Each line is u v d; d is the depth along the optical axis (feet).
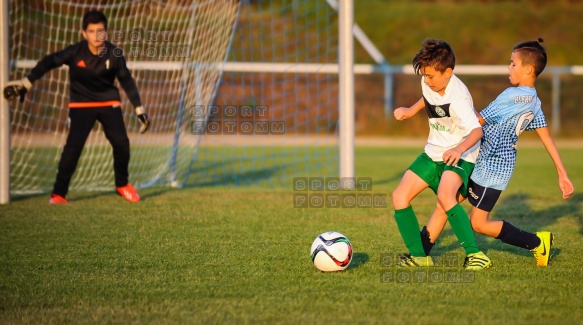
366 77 271.49
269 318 45.34
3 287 53.21
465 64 284.00
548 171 145.48
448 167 58.44
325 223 81.82
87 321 44.98
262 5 287.48
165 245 68.80
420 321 44.75
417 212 91.86
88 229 76.95
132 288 52.85
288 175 138.10
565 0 323.16
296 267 59.52
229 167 151.64
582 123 254.27
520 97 57.72
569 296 50.55
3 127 95.09
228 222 82.07
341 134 109.29
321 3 286.66
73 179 123.54
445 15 311.47
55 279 55.62
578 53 294.87
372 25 306.96
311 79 262.26
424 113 256.93
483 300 49.49
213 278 55.83
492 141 58.34
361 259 62.69
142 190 110.63
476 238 72.59
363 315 45.96
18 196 103.45
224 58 117.08
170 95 139.85
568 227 81.00
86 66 91.20
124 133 95.14
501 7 315.99
